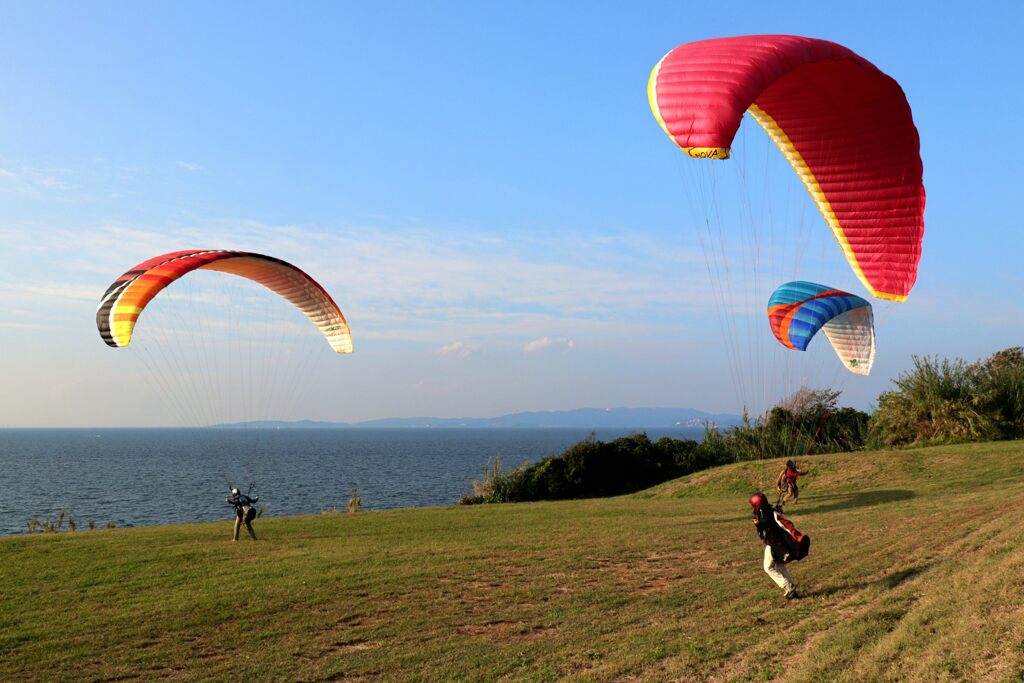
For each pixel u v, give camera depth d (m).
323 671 10.38
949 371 37.66
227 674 10.40
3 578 15.51
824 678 8.09
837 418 43.69
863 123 17.14
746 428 42.50
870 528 17.09
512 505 29.06
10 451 192.00
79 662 10.91
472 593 13.86
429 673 10.10
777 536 11.79
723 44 15.10
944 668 7.57
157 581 15.19
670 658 9.78
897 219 17.94
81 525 48.44
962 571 10.58
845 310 24.83
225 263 22.03
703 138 13.59
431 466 115.56
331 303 24.61
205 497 67.94
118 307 19.95
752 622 10.87
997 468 26.78
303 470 105.44
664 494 32.41
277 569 16.06
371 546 18.69
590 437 41.09
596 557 16.44
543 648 10.73
